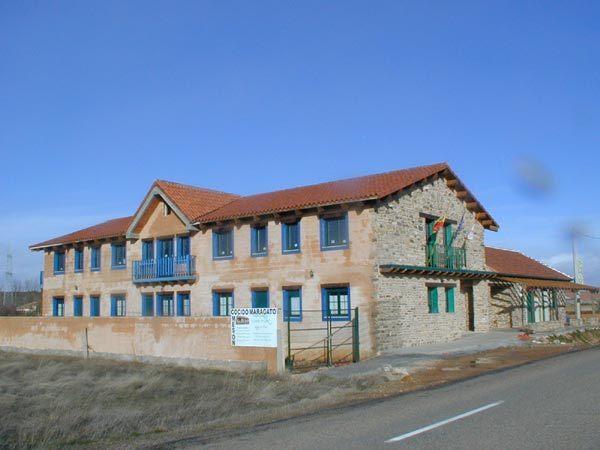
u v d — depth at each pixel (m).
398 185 24.38
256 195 31.33
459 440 8.06
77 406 13.31
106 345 24.62
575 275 45.47
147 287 31.42
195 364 20.69
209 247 28.58
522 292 35.56
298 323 24.77
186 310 29.69
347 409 11.40
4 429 11.04
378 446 7.96
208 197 31.52
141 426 10.98
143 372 19.47
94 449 9.34
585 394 11.48
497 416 9.59
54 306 36.88
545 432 8.34
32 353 28.11
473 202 30.27
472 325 30.78
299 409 11.95
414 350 23.30
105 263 33.97
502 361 19.31
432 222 27.12
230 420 11.12
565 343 27.23
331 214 24.36
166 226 30.97
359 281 23.41
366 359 21.69
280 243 25.83
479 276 30.03
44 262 37.81
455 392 12.78
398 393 13.42
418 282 25.52
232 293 27.44
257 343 19.06
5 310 54.78
